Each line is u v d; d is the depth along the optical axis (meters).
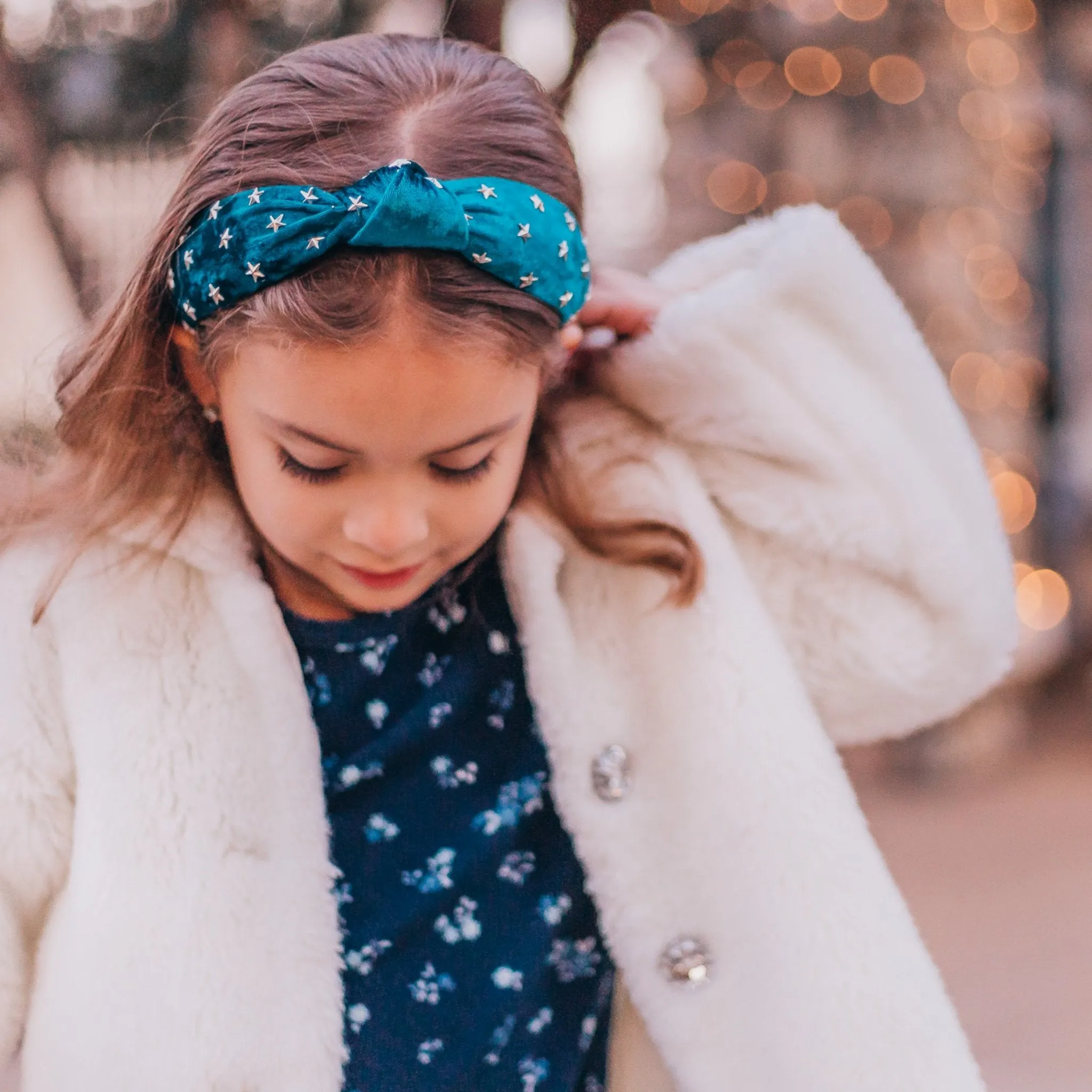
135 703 0.92
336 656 0.98
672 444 1.06
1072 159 4.13
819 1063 0.92
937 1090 0.91
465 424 0.80
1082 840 3.32
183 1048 0.87
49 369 1.20
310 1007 0.90
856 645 1.06
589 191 2.38
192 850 0.90
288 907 0.91
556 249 0.85
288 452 0.82
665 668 1.00
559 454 1.03
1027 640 3.86
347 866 0.97
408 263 0.79
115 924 0.88
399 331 0.77
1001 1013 2.54
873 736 1.11
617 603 1.03
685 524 1.02
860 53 3.32
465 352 0.78
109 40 1.78
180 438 0.95
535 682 0.99
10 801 0.91
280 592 0.99
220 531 0.94
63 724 0.93
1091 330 4.19
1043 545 4.26
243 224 0.81
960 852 3.27
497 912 0.99
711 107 3.37
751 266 1.08
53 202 1.75
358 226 0.78
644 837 0.99
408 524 0.83
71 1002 0.89
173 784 0.90
